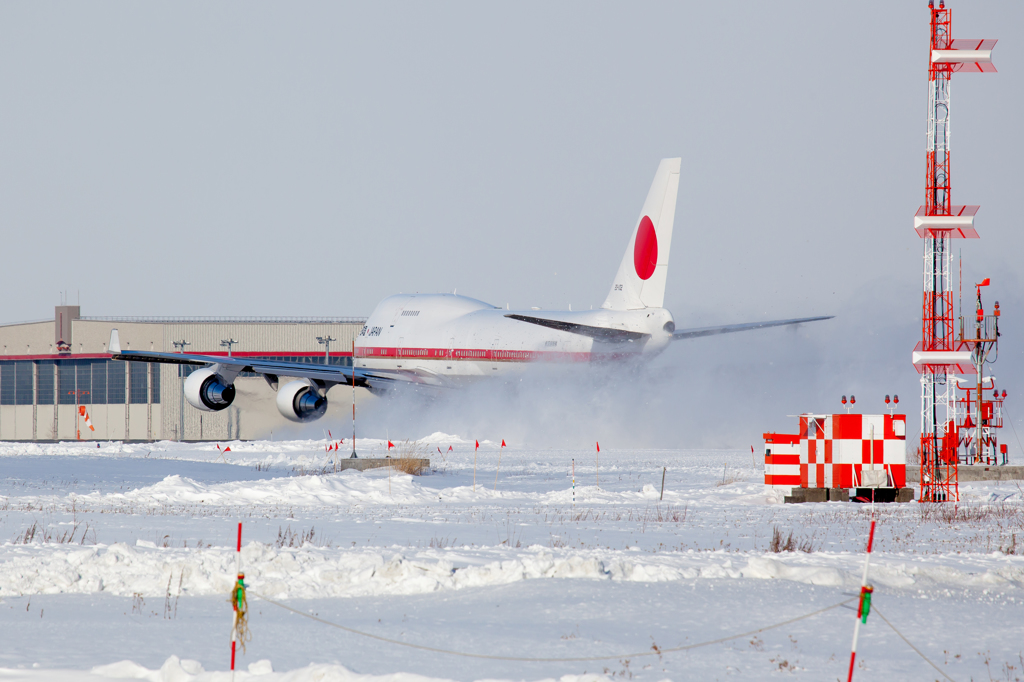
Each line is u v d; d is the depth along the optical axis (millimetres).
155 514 84062
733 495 107938
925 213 111750
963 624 39312
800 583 47375
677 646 35312
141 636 37562
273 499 101938
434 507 94625
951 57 110000
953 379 112062
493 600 43844
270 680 30047
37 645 35969
